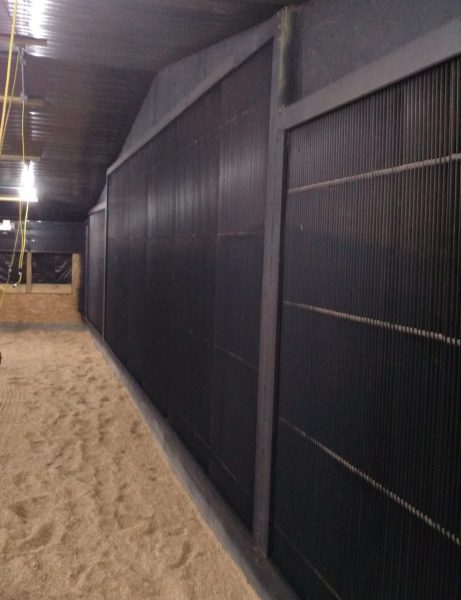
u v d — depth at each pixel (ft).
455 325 4.51
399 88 5.20
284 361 7.59
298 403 7.18
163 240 14.42
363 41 5.96
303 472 7.04
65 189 27.76
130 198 19.31
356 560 5.85
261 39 8.06
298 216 7.17
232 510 9.32
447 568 4.56
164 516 10.52
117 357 22.22
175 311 13.17
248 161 8.73
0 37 11.10
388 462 5.34
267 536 7.95
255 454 8.40
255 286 8.46
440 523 4.64
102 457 13.33
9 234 34.55
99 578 8.51
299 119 6.94
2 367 22.97
